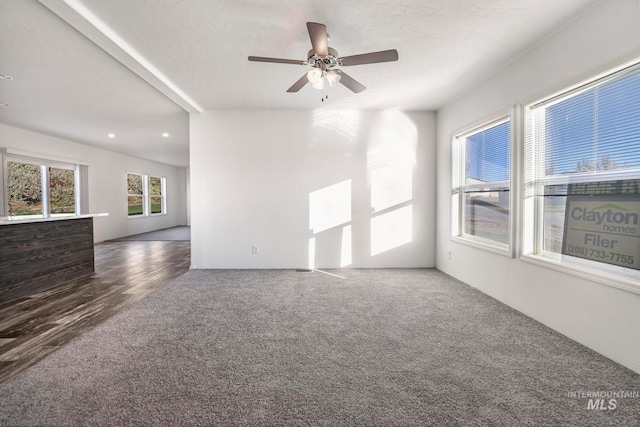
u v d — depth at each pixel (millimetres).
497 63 2984
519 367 1889
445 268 4289
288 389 1678
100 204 7473
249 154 4531
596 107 2123
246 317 2713
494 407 1526
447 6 2139
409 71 3170
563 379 1758
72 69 3105
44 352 2088
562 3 2078
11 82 3412
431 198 4566
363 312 2832
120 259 5422
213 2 2082
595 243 2102
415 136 4535
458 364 1931
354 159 4539
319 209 4551
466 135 3891
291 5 2119
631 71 1887
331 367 1900
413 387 1693
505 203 3191
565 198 2387
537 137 2678
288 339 2283
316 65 2367
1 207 5176
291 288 3594
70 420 1440
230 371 1853
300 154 4531
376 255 4586
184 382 1737
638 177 1836
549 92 2410
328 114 4512
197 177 4547
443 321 2613
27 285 3387
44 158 5906
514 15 2225
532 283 2654
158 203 10383
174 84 3502
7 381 1746
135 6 2107
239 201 4551
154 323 2574
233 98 3988
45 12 2197
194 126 4508
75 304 3064
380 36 2520
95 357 2012
